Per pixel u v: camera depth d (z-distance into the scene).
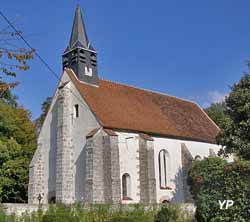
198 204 22.84
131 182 36.84
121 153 36.75
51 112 41.38
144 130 39.19
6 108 48.19
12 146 43.19
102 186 34.66
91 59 41.56
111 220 27.41
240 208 20.23
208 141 45.66
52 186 39.19
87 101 37.78
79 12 43.00
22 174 43.94
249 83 33.75
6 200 45.00
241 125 32.78
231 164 21.11
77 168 37.06
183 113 48.22
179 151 42.31
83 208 28.58
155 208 29.89
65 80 40.25
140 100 44.41
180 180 41.44
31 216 27.06
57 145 38.47
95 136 35.41
